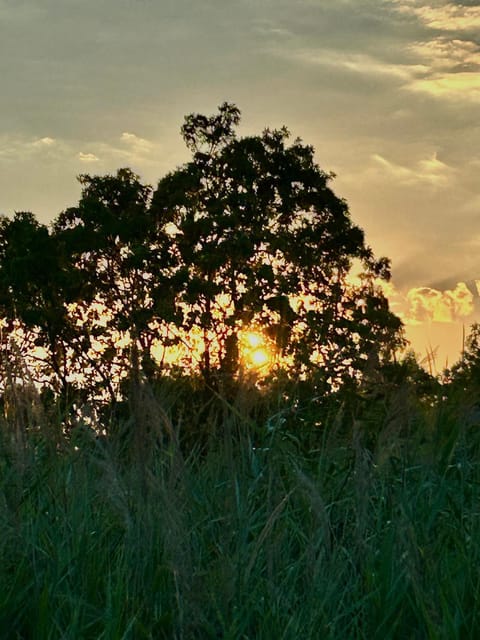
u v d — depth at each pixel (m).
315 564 3.54
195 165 41.53
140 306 37.25
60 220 40.12
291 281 39.06
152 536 3.76
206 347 35.84
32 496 4.12
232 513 3.87
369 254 39.38
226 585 3.39
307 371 4.97
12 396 4.11
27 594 3.65
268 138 42.50
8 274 36.56
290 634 3.32
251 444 4.57
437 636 3.18
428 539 3.86
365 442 4.43
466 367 4.55
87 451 4.36
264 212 41.44
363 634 3.34
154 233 39.94
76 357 35.00
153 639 3.41
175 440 3.88
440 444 4.52
